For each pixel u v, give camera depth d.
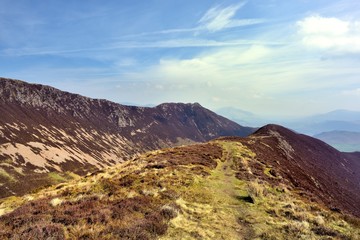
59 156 150.62
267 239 13.09
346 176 110.19
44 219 12.42
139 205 15.82
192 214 16.12
